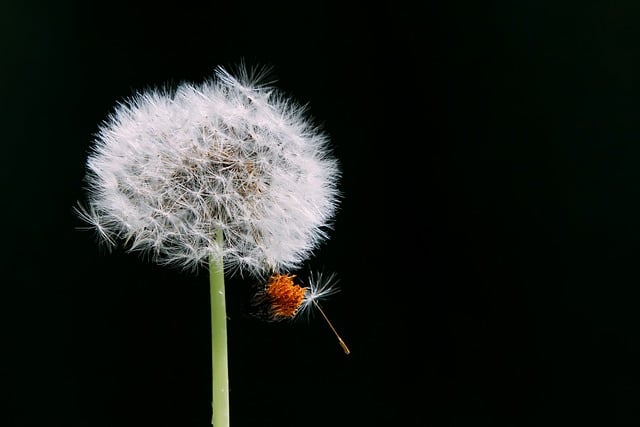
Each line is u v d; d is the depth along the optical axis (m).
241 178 0.25
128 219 0.25
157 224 0.25
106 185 0.25
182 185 0.25
